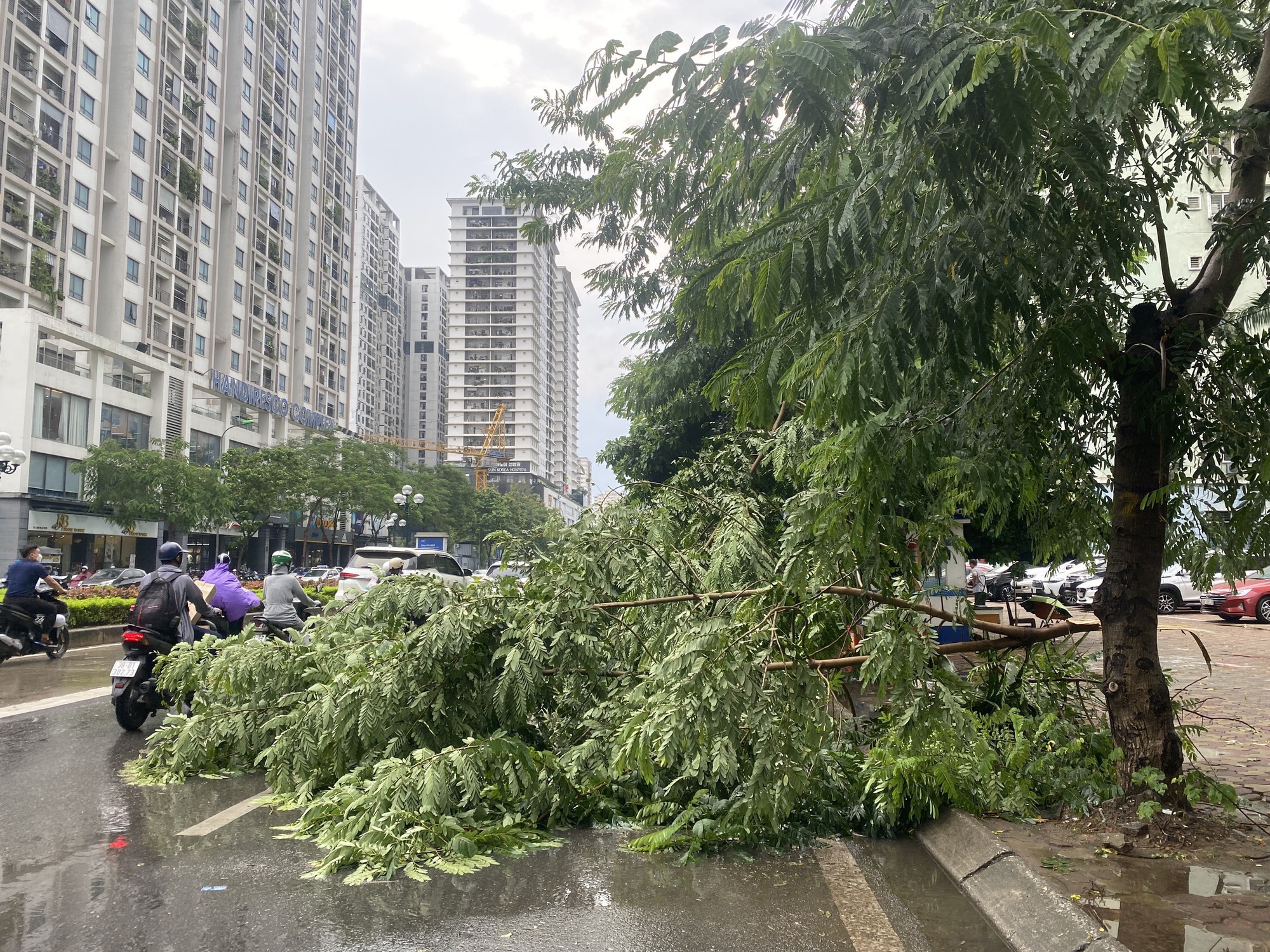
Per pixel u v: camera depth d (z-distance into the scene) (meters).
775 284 2.83
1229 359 4.26
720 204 3.46
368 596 6.44
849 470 3.66
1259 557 4.48
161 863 4.43
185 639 8.13
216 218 62.41
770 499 7.68
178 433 53.47
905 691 4.41
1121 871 3.88
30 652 13.56
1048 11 2.37
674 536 7.37
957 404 4.32
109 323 50.88
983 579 28.00
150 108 54.19
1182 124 3.84
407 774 4.86
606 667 6.07
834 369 2.90
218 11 62.50
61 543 44.25
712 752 4.72
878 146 2.88
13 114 43.84
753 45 2.65
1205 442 4.41
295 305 77.06
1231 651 14.08
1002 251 3.10
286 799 5.59
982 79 2.31
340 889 4.07
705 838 4.63
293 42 76.25
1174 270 4.96
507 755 5.00
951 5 2.79
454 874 4.29
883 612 4.50
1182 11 2.57
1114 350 4.43
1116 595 4.60
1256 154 4.14
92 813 5.40
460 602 6.05
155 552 51.88
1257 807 4.86
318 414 74.44
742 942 3.47
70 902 3.87
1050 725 5.32
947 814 4.89
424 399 199.88
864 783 5.28
